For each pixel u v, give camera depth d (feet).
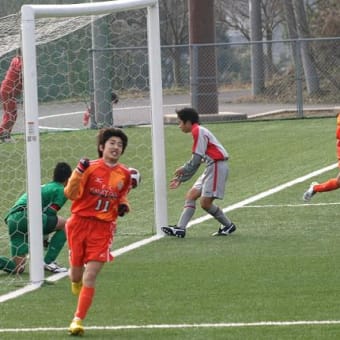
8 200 156.15
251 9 371.76
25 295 93.56
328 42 361.10
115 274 101.96
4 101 169.58
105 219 80.89
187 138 235.20
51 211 103.30
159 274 101.65
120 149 81.25
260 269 102.89
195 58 277.64
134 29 407.23
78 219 81.05
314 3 406.62
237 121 277.23
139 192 163.43
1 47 130.82
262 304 87.20
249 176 177.88
